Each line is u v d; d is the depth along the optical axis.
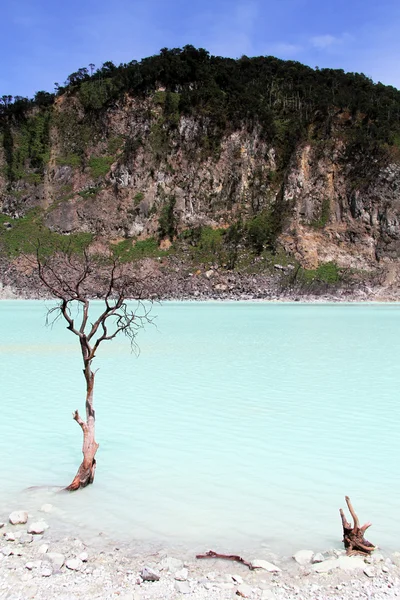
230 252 78.25
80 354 22.41
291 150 87.62
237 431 11.35
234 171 87.12
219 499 7.94
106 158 90.69
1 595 5.26
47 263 11.33
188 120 89.62
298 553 6.29
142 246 80.94
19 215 85.94
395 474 8.98
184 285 73.00
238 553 6.36
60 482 8.59
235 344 26.11
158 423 11.95
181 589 5.43
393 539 6.75
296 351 23.69
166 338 28.69
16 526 6.94
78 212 84.69
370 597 5.36
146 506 7.68
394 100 97.31
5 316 41.81
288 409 13.21
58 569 5.80
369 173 84.19
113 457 9.75
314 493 8.20
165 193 85.81
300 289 72.94
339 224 83.19
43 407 13.31
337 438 10.88
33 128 94.25
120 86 94.12
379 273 77.69
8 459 9.60
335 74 100.69
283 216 82.75
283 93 96.06
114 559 6.13
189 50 98.44
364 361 20.86
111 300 62.22
